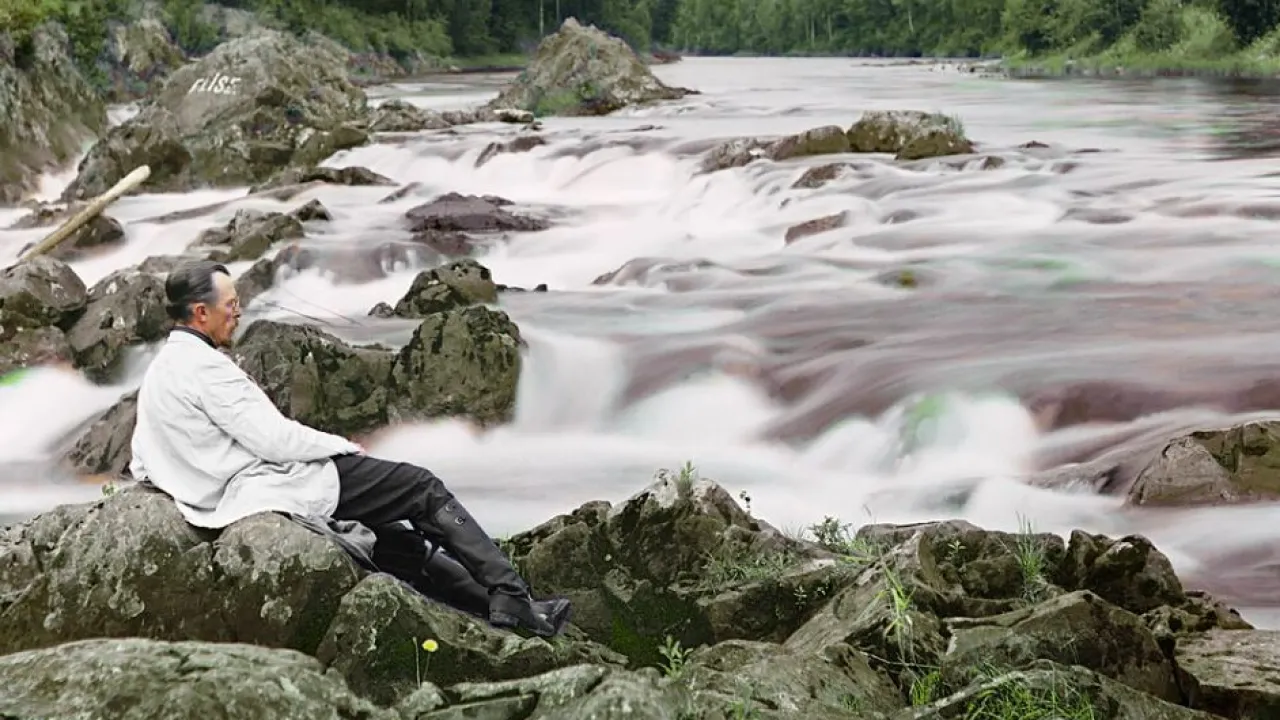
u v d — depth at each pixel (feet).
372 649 15.90
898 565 18.74
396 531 18.06
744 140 80.38
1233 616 21.38
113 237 66.28
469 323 37.91
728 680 15.43
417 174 88.69
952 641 16.90
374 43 241.55
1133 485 29.60
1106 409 34.42
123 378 41.39
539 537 21.59
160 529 16.72
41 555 17.10
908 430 34.99
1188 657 18.26
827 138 77.77
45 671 14.40
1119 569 20.59
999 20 327.88
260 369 35.73
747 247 61.82
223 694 13.87
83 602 16.51
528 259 61.46
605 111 124.98
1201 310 44.04
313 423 35.76
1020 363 37.99
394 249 57.98
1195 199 62.54
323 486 17.31
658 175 81.92
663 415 38.37
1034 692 15.64
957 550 21.11
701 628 19.25
